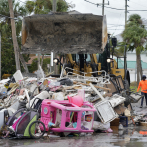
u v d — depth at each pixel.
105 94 20.94
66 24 24.64
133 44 86.62
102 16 23.08
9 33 72.25
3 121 15.50
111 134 16.48
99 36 24.33
